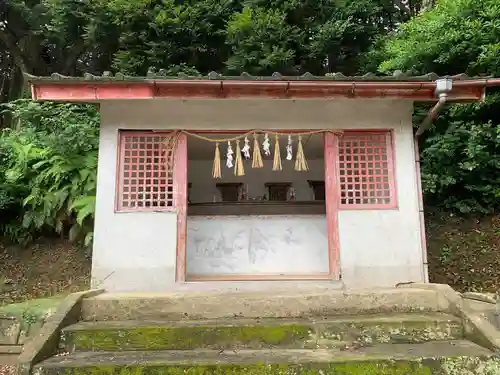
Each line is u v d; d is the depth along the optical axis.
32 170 7.69
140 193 5.90
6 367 4.37
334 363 3.45
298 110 6.07
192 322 4.25
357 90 5.43
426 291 4.77
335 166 6.03
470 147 7.88
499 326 4.19
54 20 12.69
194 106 6.00
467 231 8.53
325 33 10.74
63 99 5.30
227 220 7.23
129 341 3.98
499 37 7.89
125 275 5.64
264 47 10.34
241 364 3.43
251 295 4.84
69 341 3.96
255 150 6.02
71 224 7.73
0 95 14.41
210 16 11.05
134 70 11.02
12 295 6.62
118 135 5.91
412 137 6.09
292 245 7.21
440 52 8.48
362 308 4.61
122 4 10.69
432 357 3.53
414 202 5.95
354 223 5.89
